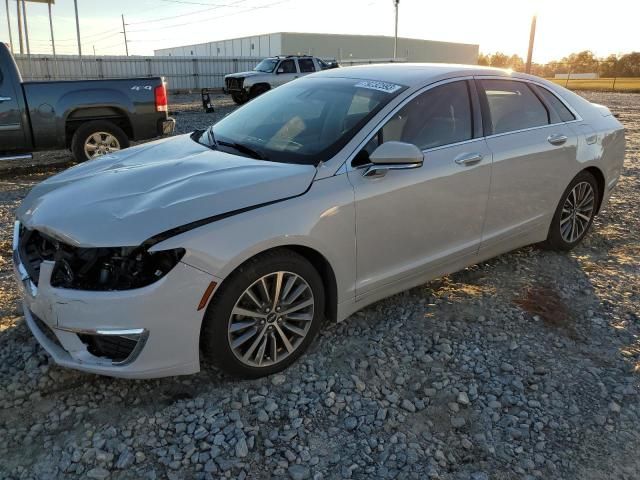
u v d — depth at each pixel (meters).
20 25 33.50
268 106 4.09
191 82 36.75
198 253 2.63
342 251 3.19
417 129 3.60
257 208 2.84
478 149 3.86
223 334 2.82
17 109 7.87
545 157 4.34
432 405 2.93
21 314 3.68
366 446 2.62
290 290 3.05
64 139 8.32
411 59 67.94
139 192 2.93
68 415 2.77
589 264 4.78
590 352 3.46
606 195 5.17
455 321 3.76
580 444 2.69
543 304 4.03
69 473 2.41
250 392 2.97
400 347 3.43
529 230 4.47
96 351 2.71
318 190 3.07
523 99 4.39
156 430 2.68
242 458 2.52
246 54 64.25
